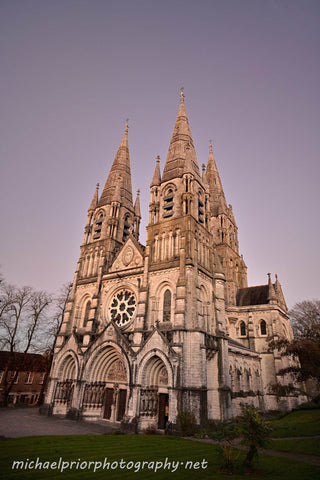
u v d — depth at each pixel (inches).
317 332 2116.1
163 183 2581.2
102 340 2124.8
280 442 1309.1
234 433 917.8
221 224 3752.5
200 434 1514.5
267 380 2864.2
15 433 1472.7
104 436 1414.9
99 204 3014.3
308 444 1238.3
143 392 1803.6
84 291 2593.5
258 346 3026.6
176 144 2787.9
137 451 1098.7
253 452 905.5
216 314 2193.7
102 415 2026.3
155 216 2479.1
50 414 2124.8
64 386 2242.9
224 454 937.5
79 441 1259.2
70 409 2047.2
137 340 1974.7
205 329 2101.4
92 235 2893.7
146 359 1844.2
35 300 2851.9
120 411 1974.7
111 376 2118.6
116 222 2805.1
